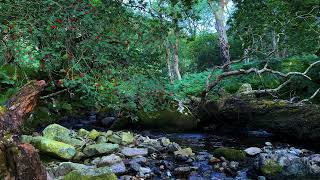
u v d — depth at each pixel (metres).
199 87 14.30
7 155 3.21
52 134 7.59
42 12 6.45
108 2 7.09
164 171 6.11
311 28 13.55
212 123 10.67
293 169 5.62
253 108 9.32
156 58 7.97
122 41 7.04
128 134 8.39
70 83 6.83
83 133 8.29
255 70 11.06
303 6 13.03
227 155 6.89
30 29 6.14
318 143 7.93
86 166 5.77
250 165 6.44
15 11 6.39
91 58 6.82
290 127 8.44
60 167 5.55
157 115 10.41
